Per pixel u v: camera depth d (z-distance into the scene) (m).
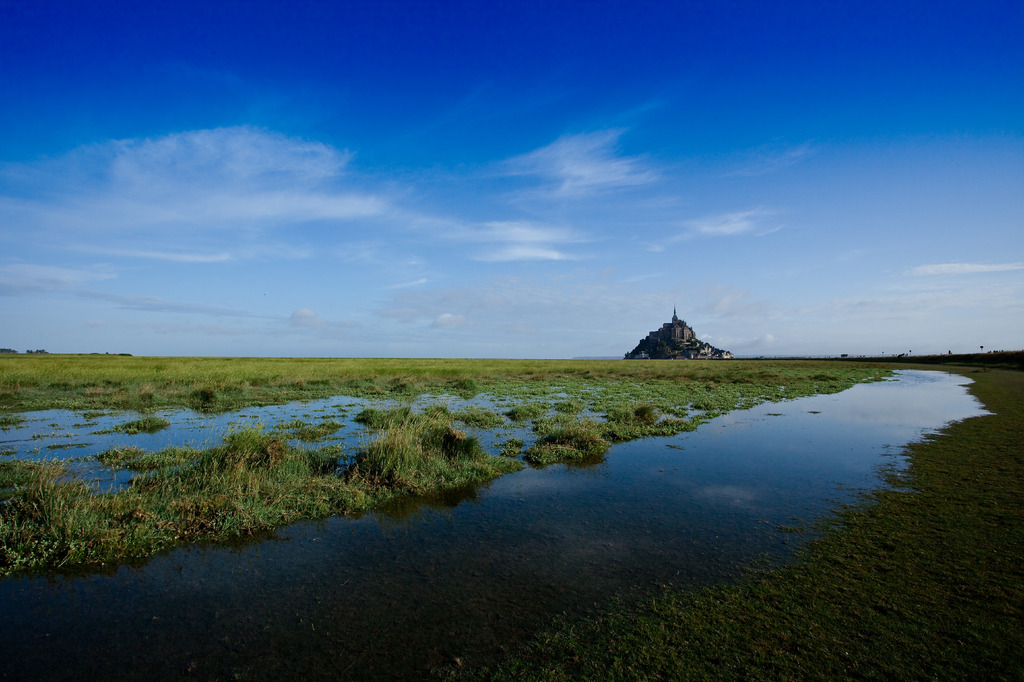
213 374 30.30
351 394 23.83
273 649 3.98
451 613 4.50
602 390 26.72
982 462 9.62
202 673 3.70
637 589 4.90
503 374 40.19
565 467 9.82
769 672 3.61
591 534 6.35
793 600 4.62
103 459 9.90
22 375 25.84
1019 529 6.16
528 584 5.03
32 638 4.12
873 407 19.03
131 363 44.25
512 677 3.62
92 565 5.42
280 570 5.36
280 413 17.16
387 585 5.02
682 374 40.41
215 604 4.66
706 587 4.91
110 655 3.90
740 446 11.78
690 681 3.53
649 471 9.52
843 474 9.15
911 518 6.66
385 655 3.90
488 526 6.65
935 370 48.03
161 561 5.55
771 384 30.62
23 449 11.00
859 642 3.95
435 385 28.88
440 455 9.63
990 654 3.78
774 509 7.25
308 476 8.27
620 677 3.59
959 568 5.17
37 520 5.98
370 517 7.00
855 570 5.19
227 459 8.41
